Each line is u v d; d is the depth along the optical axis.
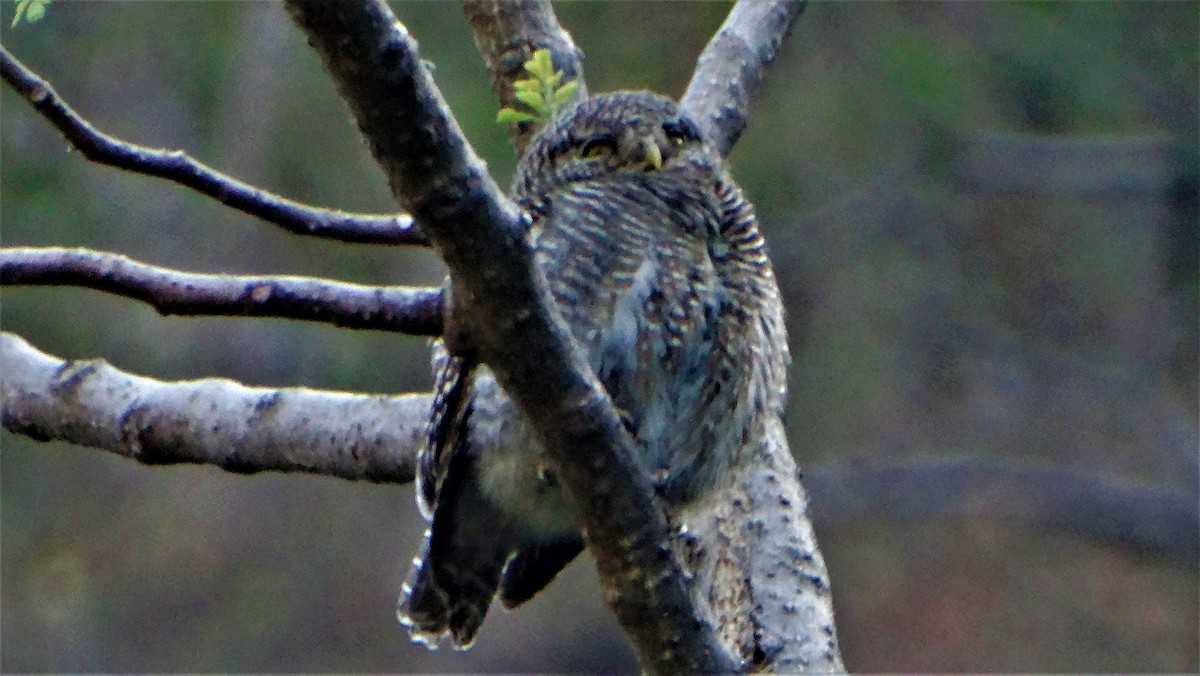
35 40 14.74
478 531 5.71
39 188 14.40
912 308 17.31
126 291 4.32
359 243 4.59
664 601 4.20
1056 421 18.05
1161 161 17.00
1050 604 18.12
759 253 5.79
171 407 5.70
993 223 17.70
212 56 15.01
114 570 16.62
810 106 16.02
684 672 4.29
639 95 6.10
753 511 5.78
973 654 17.75
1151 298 18.12
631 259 5.48
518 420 5.33
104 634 16.38
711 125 6.69
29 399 5.78
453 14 13.61
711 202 5.71
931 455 17.69
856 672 18.02
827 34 16.00
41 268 4.40
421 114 3.37
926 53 15.80
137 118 14.90
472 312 3.73
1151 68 17.09
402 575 17.11
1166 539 17.80
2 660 16.11
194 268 14.88
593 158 5.79
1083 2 16.67
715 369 5.54
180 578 16.83
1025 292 18.00
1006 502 17.78
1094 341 18.16
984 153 16.66
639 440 5.48
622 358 5.41
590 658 17.33
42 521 16.55
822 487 17.41
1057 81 16.69
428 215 3.53
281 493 17.19
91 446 5.77
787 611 5.54
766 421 5.82
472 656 17.25
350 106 3.38
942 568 18.44
